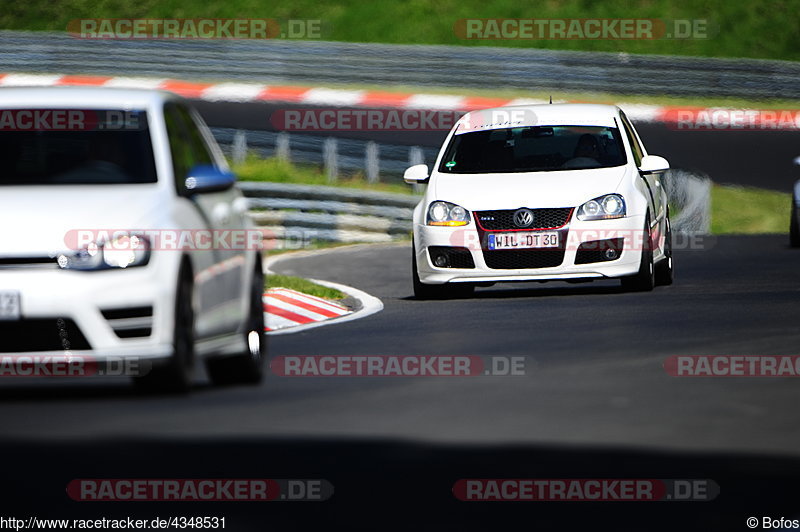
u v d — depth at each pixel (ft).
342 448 74.59
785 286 171.53
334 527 57.93
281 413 87.35
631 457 71.05
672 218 285.64
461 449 73.77
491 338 126.52
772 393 92.68
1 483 66.28
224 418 85.30
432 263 165.99
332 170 333.21
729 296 159.33
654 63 415.03
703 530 57.41
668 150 365.81
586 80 415.85
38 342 92.02
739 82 413.59
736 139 381.40
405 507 61.16
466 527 57.72
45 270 92.12
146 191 98.12
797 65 412.98
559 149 288.51
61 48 431.43
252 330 109.19
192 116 112.98
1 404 93.66
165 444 76.07
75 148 101.81
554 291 173.17
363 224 288.92
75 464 70.49
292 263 232.73
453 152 175.83
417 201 296.71
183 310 95.66
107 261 92.68
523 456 71.61
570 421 82.28
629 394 92.68
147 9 502.79
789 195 332.39
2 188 98.12
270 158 334.24
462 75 419.33
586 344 119.65
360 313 156.04
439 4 501.15
